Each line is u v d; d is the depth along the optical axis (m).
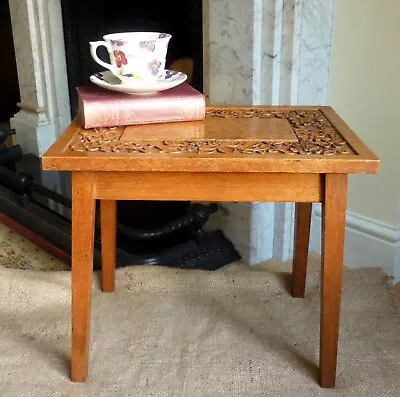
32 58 2.01
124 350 1.04
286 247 1.49
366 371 0.99
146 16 1.77
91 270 0.90
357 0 1.28
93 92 1.00
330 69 1.39
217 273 1.29
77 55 2.00
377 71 1.28
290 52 1.30
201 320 1.14
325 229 0.87
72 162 0.83
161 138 0.91
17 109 2.66
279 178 0.86
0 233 1.65
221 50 1.36
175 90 1.03
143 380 0.97
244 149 0.86
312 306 1.19
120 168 0.83
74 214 0.87
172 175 0.86
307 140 0.90
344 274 1.27
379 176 1.34
